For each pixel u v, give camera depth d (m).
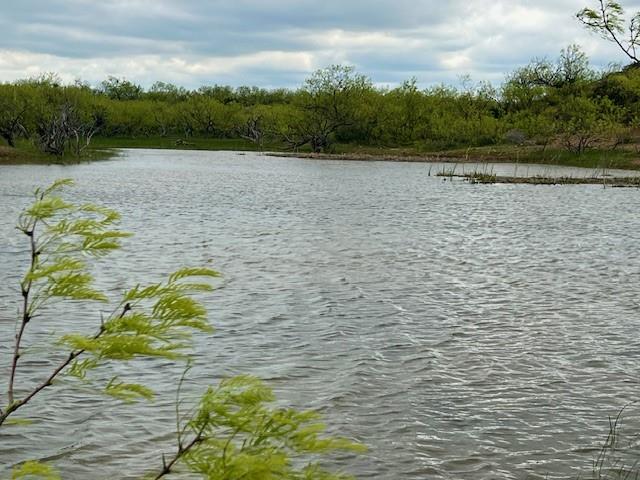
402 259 21.58
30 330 13.09
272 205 36.69
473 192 45.66
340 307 15.40
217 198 39.78
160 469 7.95
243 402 2.75
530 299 16.41
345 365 11.47
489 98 110.94
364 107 102.12
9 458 8.16
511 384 10.77
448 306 15.67
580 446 8.71
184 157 88.50
